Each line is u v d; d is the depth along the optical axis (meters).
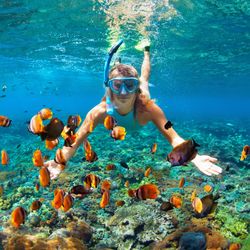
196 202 4.52
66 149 4.70
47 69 36.03
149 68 6.35
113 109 4.67
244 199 9.09
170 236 6.49
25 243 5.53
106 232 7.23
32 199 9.00
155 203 7.99
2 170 13.59
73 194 5.05
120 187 9.87
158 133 22.23
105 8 14.95
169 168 11.62
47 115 3.85
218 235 6.40
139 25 18.06
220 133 26.73
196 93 78.62
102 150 15.74
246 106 165.25
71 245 5.88
